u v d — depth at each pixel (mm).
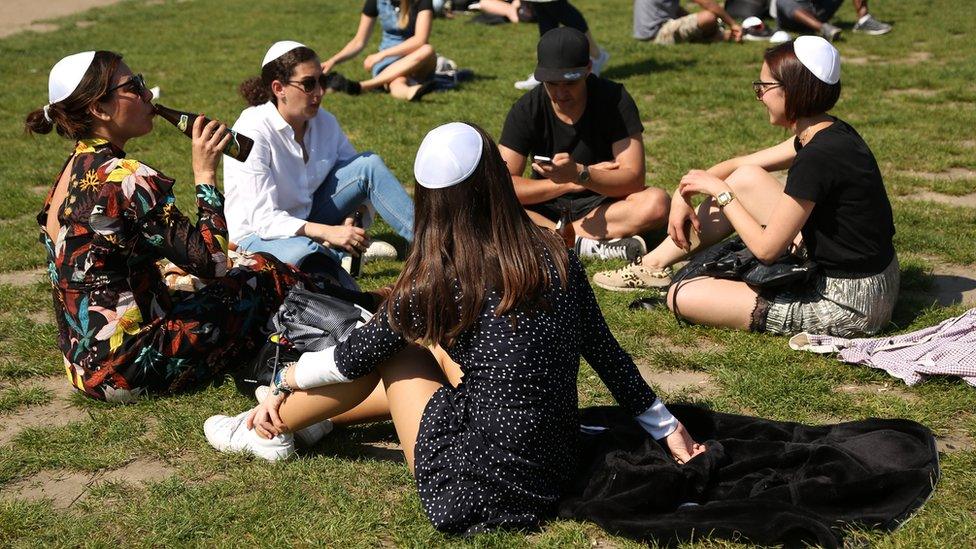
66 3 19875
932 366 4066
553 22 10719
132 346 3977
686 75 11203
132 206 3797
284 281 4199
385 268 5797
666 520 3010
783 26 13555
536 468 3035
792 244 4742
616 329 4824
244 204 5066
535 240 3035
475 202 2951
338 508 3289
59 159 8609
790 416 3934
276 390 3428
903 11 15406
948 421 3809
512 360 2961
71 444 3814
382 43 11008
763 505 2992
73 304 3980
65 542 3178
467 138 2943
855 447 3320
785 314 4535
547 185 5777
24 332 4918
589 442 3326
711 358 4422
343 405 3355
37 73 12875
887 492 3100
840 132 4301
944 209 6469
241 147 4051
